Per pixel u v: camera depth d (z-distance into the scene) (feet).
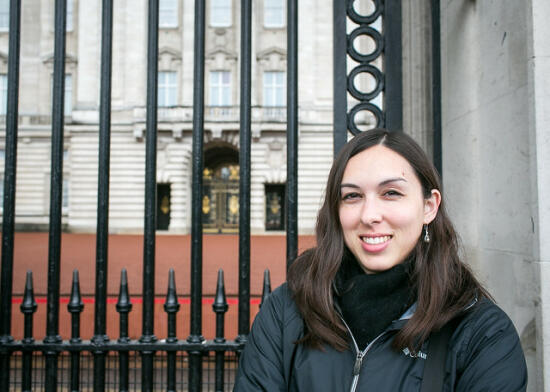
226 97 78.23
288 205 6.29
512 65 5.75
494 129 6.18
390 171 3.99
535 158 5.22
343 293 4.11
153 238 6.42
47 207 74.79
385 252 4.02
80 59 74.33
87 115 73.77
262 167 75.66
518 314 5.62
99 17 74.74
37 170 74.59
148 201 6.38
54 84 6.37
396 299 3.86
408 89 9.23
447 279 3.97
